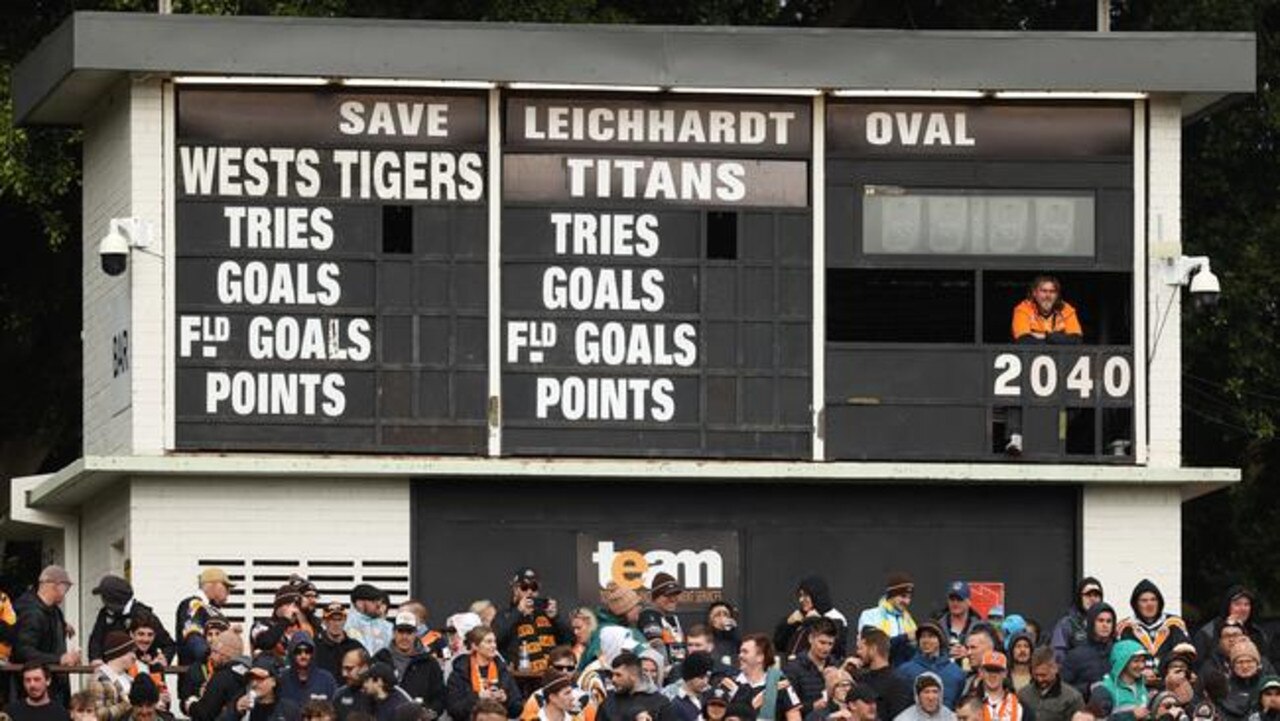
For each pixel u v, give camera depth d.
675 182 65.06
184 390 63.84
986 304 66.31
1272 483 89.88
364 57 63.69
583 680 57.41
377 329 64.31
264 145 64.31
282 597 58.75
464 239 64.62
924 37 64.75
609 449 64.56
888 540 65.25
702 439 64.69
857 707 55.41
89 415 67.56
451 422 64.25
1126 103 66.00
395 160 64.56
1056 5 89.25
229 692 56.34
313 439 64.00
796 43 64.50
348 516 64.25
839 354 65.06
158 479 63.75
